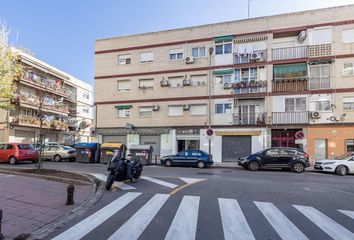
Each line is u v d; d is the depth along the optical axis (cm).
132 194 911
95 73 3120
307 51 2439
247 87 2580
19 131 3466
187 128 2739
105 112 3052
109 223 601
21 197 807
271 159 1834
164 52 2897
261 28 2594
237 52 2653
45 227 571
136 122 2927
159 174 1469
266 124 2475
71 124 4372
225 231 550
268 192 970
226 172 1650
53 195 849
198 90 2748
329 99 2367
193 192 948
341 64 2359
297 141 2414
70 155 2502
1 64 2288
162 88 2870
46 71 3900
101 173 1445
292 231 556
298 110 2442
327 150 2328
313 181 1280
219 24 2730
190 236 520
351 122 2292
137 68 2978
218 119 2641
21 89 3478
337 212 713
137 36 3006
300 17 2489
